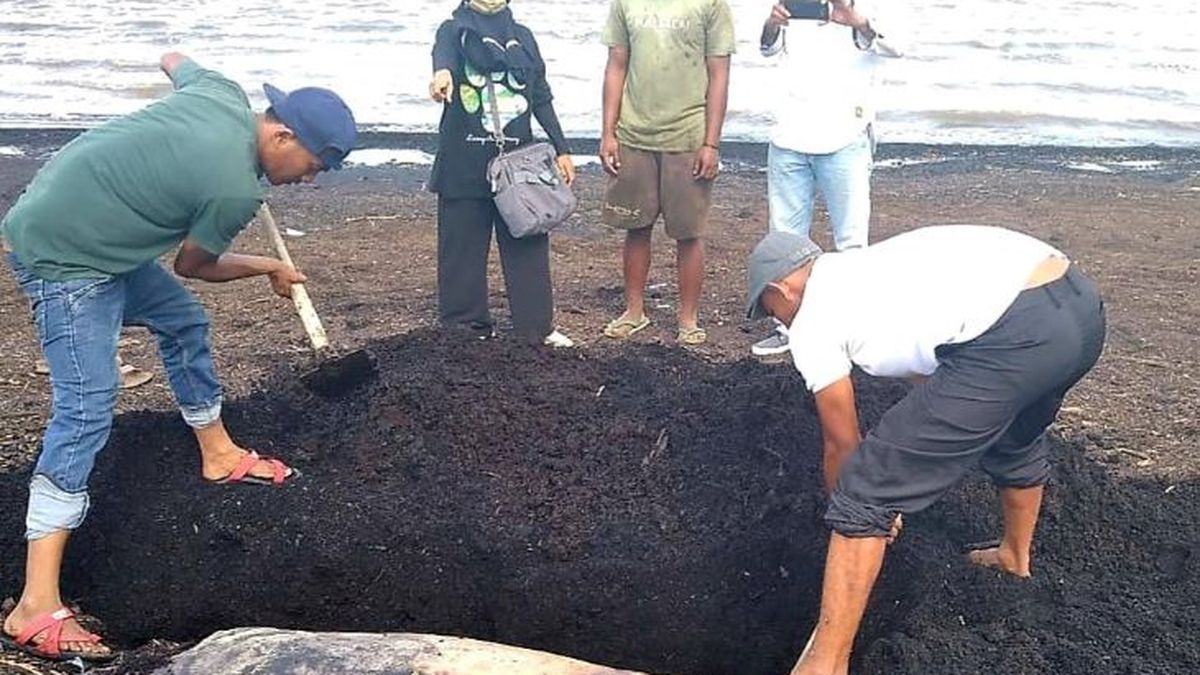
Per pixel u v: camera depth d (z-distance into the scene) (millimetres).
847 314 3711
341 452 4887
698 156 6645
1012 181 11391
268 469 4664
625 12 6508
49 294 3916
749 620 4312
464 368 5449
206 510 4512
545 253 6527
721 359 6664
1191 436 5711
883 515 3691
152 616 4371
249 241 9359
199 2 19969
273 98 4102
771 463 4727
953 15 19062
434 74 6105
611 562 4398
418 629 4406
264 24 18141
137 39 17141
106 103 13922
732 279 8398
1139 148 12633
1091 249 9250
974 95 14602
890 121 13602
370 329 7254
